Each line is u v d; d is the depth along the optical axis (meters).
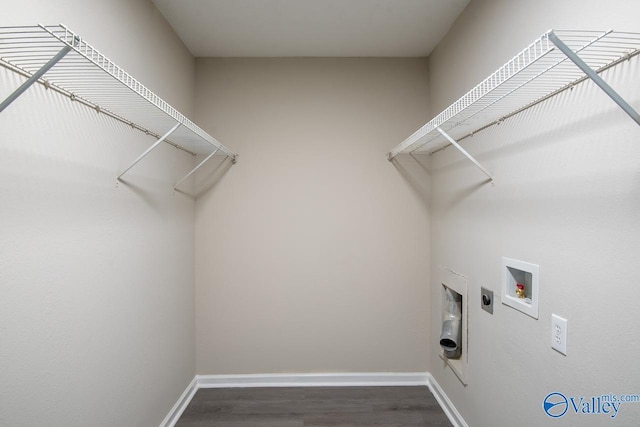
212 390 2.25
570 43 0.88
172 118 1.33
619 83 0.85
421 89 2.33
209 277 2.31
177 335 2.00
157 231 1.73
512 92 1.08
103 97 1.14
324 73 2.32
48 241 0.99
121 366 1.39
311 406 2.06
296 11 1.80
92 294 1.20
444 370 2.08
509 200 1.34
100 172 1.24
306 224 2.32
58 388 1.03
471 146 1.67
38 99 0.95
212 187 2.31
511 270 1.35
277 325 2.33
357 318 2.33
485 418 1.56
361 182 2.33
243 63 2.31
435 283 2.23
